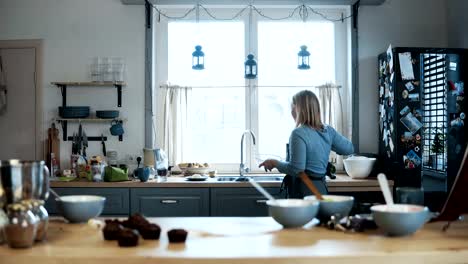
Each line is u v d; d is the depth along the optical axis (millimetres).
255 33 4309
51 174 4016
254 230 1700
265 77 4320
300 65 4035
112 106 4207
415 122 3703
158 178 3756
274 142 4332
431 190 3730
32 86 4199
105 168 3623
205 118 4320
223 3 4094
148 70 4195
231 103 4332
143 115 4203
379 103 4156
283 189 3311
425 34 4273
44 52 4203
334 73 4336
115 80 4164
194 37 4316
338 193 3596
